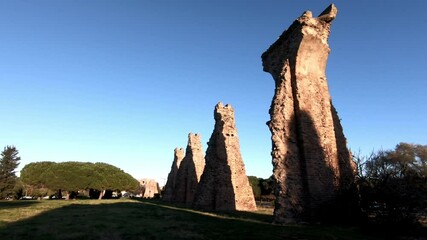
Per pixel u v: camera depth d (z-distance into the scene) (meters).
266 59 21.41
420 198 13.13
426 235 12.74
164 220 17.83
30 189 61.34
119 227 14.83
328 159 17.58
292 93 18.47
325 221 16.05
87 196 77.75
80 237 12.21
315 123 17.92
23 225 15.14
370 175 15.21
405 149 43.50
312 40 18.80
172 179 54.12
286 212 16.17
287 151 17.23
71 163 66.00
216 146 31.41
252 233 12.89
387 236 12.63
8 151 59.06
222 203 28.98
